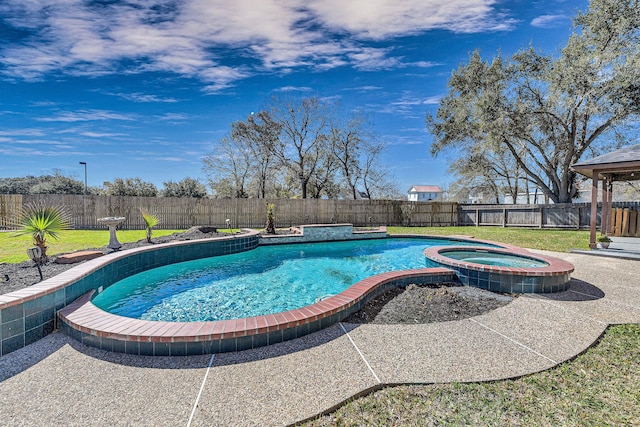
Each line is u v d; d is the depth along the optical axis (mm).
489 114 14344
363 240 11984
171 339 2850
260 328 3025
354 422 2016
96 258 5582
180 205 14883
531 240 10680
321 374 2557
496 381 2471
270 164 22844
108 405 2174
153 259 6973
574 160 15352
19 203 12930
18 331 3006
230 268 7555
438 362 2748
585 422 2012
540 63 14609
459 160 20922
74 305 3713
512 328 3480
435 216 18844
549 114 14273
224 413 2094
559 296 4605
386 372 2584
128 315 4582
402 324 3592
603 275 5855
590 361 2773
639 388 2365
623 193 19703
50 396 2277
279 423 2006
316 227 11508
